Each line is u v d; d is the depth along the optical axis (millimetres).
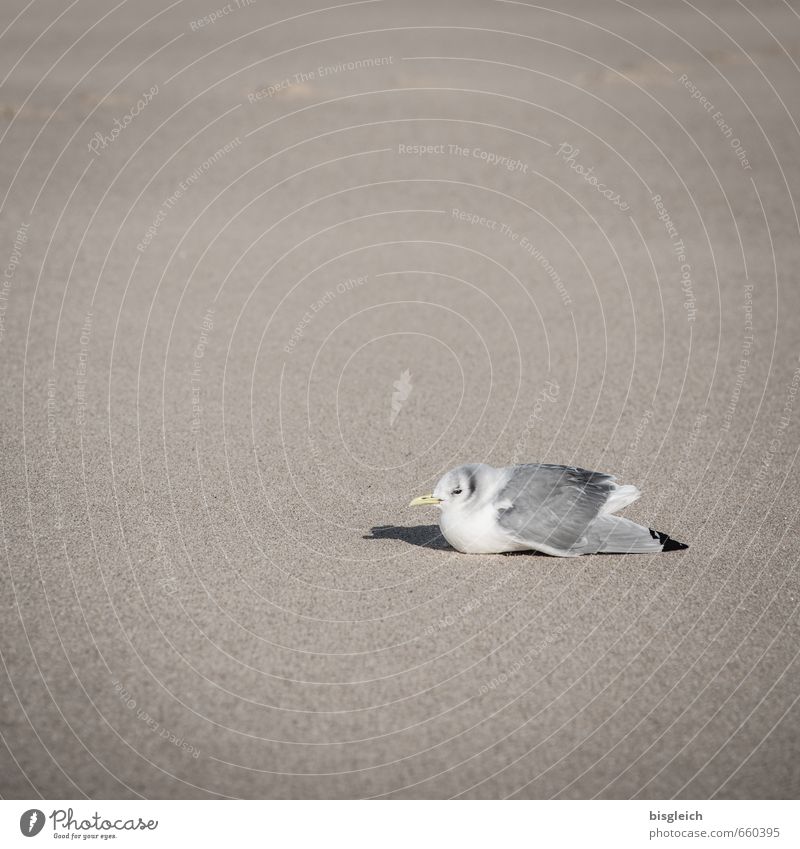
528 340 10953
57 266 13141
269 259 13430
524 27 29500
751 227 14609
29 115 19891
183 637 5871
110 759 4980
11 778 4852
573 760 4988
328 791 4797
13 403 9281
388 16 31844
